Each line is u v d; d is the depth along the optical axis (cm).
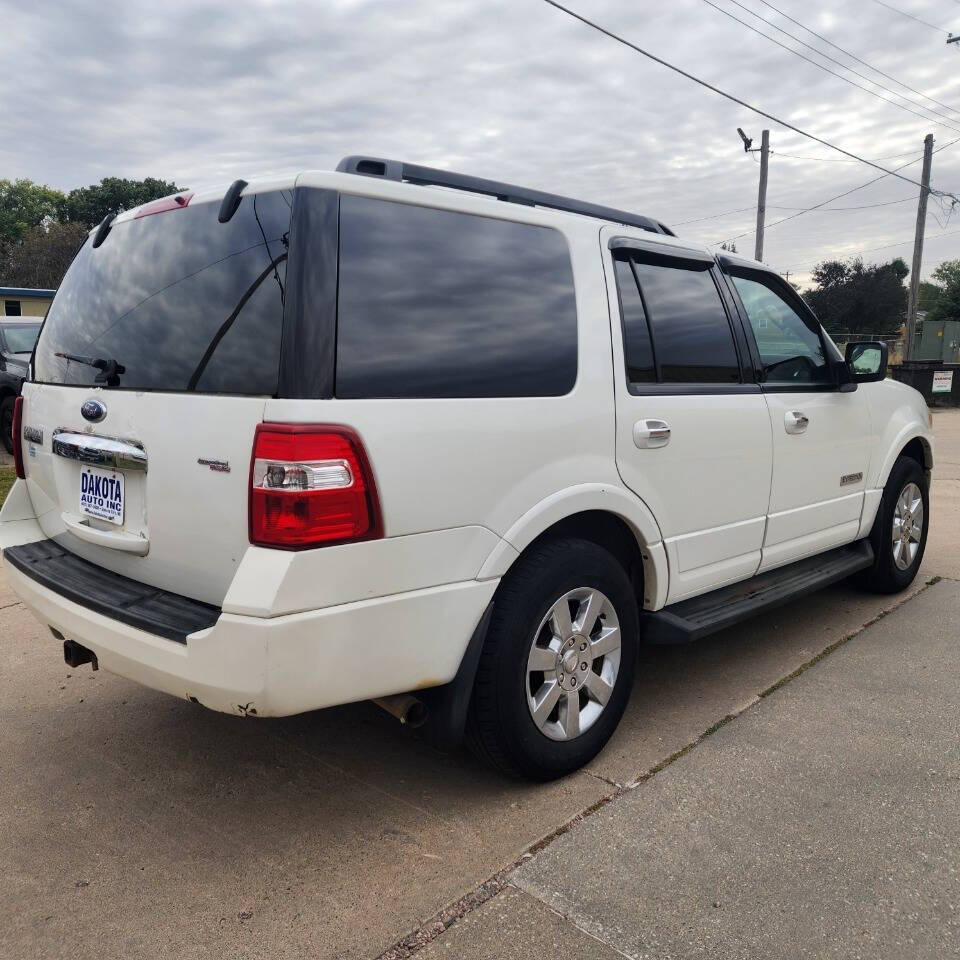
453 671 252
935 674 383
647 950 209
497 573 258
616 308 305
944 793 281
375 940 214
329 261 225
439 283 251
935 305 5975
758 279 393
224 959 208
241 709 220
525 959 206
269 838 260
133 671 243
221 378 232
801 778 291
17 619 457
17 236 6041
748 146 2462
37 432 312
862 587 498
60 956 209
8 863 248
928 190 2641
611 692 303
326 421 217
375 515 226
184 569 245
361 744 322
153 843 258
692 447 327
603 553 292
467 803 278
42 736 329
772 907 224
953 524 700
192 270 250
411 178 280
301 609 215
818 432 401
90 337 285
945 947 210
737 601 363
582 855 247
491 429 254
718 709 349
